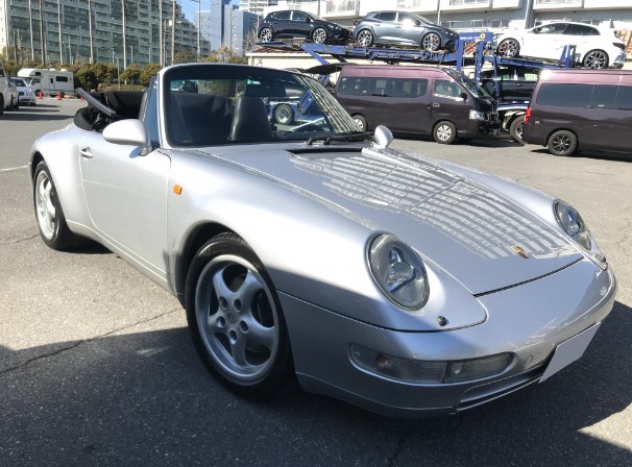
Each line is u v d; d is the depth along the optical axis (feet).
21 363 8.78
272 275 6.88
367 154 10.30
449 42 64.64
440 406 6.22
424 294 6.26
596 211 22.79
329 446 7.11
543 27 66.90
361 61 73.56
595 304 7.42
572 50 62.75
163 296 11.57
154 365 8.87
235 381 7.97
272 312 7.19
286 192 7.45
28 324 10.10
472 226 7.89
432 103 53.47
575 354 7.27
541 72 47.98
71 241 13.58
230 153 9.21
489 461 6.98
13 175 24.84
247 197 7.53
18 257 13.60
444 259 6.89
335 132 11.46
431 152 45.57
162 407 7.79
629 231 19.29
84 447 6.92
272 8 164.76
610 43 63.62
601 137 45.34
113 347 9.41
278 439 7.20
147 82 10.90
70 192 12.15
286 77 11.71
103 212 11.03
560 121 46.80
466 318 6.24
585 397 8.51
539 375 6.91
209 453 6.90
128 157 9.91
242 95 10.72
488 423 7.77
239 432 7.31
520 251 7.63
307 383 6.97
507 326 6.36
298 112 11.25
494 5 132.87
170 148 9.41
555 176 33.58
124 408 7.73
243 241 7.41
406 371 6.03
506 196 9.76
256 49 88.69
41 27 272.10
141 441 7.07
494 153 46.73
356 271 6.24
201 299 8.35
